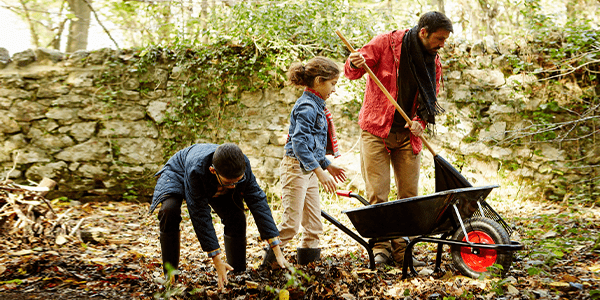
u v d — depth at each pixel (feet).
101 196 20.80
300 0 21.27
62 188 20.58
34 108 20.54
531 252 10.98
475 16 30.68
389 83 11.19
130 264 11.34
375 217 9.75
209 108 21.24
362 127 11.50
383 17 21.89
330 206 18.94
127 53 21.43
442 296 8.55
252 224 16.84
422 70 10.96
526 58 20.94
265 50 20.75
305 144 9.67
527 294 8.23
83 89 20.86
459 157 20.99
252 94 21.13
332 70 10.09
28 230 13.76
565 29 20.54
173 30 21.54
